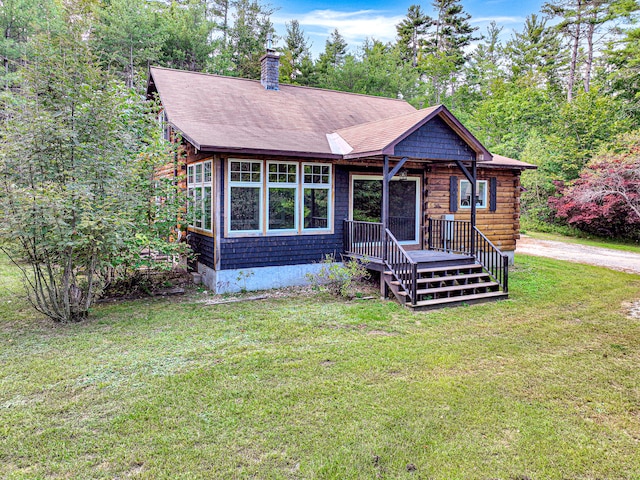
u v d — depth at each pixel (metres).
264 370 4.89
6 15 19.34
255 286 9.08
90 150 6.60
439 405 4.14
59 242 5.83
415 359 5.31
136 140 7.99
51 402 4.10
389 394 4.34
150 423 3.72
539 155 23.94
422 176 11.36
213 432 3.59
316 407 4.04
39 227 5.83
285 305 7.91
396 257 8.34
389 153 8.18
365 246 9.38
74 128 6.41
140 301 8.14
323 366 5.04
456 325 6.84
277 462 3.21
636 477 3.13
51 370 4.84
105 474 3.05
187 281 9.55
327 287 9.06
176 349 5.56
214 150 7.73
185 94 10.88
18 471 3.07
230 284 8.81
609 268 12.58
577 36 29.73
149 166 8.27
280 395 4.28
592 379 4.83
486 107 30.12
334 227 9.95
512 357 5.46
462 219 11.89
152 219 8.44
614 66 27.52
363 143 9.05
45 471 3.08
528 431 3.72
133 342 5.81
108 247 6.48
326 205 9.86
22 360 5.14
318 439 3.51
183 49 25.67
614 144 21.45
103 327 6.50
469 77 36.78
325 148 9.25
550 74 33.84
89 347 5.61
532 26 36.59
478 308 7.96
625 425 3.86
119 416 3.83
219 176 8.57
